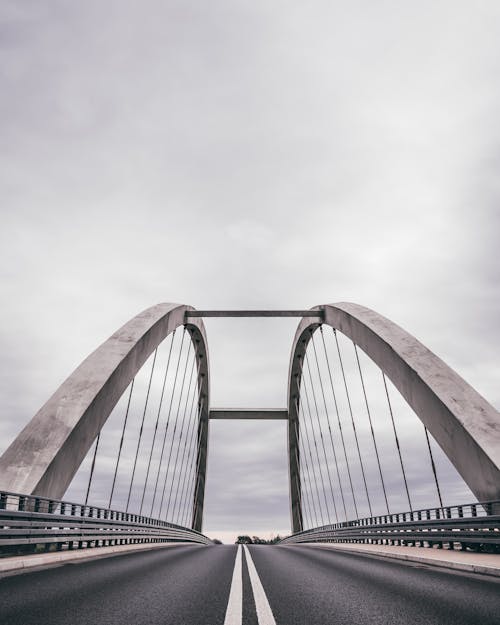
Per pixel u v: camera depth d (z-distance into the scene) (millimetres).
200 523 54281
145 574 7613
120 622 4113
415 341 22750
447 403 18359
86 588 5922
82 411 18172
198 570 8523
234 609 4754
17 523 8508
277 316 34688
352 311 28766
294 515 53938
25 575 7145
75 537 11344
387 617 4402
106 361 21609
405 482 23516
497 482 15383
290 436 55188
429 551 12133
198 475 54500
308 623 4156
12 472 15523
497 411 17797
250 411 56219
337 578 7383
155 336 27406
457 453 17672
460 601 5219
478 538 10500
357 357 30312
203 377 51500
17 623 4035
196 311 34469
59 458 16516
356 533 22578
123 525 16125
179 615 4430
